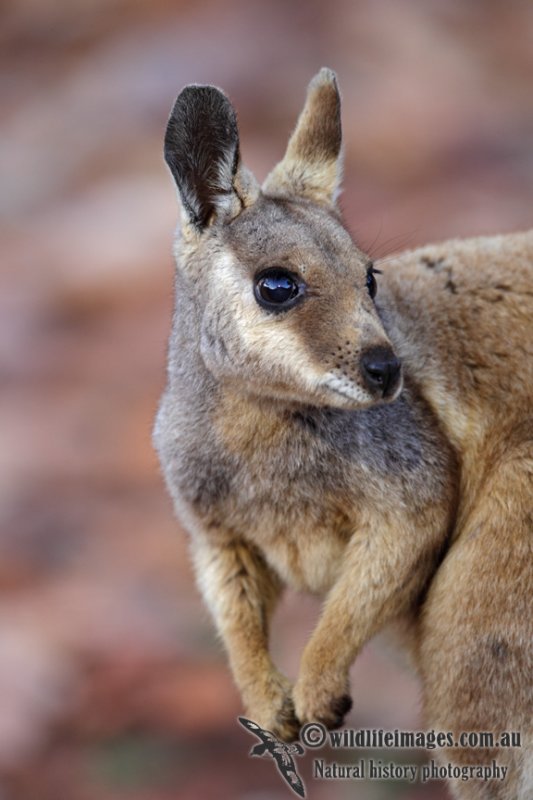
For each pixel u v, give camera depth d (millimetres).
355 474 8484
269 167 25281
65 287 25062
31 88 31516
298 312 8219
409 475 8523
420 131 26469
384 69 28656
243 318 8336
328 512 8641
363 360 8016
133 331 23859
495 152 26094
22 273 25438
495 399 8703
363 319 8148
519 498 8422
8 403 22328
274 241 8359
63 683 15539
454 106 27391
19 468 20484
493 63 29312
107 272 25281
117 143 28859
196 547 9250
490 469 8641
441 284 9023
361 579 8562
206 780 13711
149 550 18391
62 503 19750
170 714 14898
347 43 29438
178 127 8602
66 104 30359
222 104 8500
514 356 8742
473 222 23266
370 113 27109
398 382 8055
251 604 9164
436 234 22906
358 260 8398
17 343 23953
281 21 30484
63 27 33469
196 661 15906
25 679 15484
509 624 8336
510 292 8922
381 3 30812
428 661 8625
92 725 14820
